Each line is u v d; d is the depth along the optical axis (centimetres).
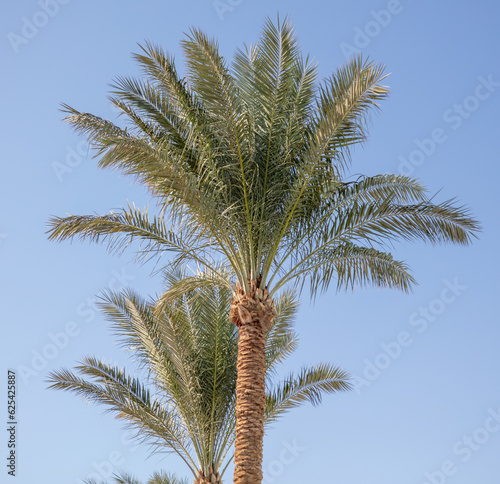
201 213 992
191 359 1443
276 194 1101
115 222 1066
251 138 1063
